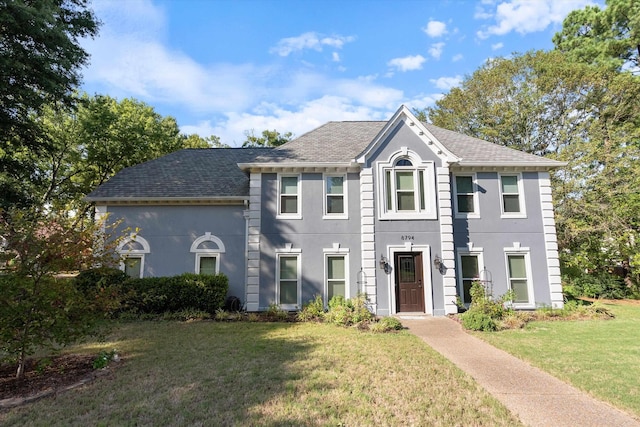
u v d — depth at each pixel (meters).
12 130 14.65
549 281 13.80
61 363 7.01
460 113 29.95
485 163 14.16
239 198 14.27
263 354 7.62
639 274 20.02
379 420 4.57
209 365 6.82
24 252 6.07
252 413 4.73
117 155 25.78
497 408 4.98
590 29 28.00
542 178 14.52
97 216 14.37
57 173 25.30
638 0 24.61
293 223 13.98
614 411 4.96
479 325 10.26
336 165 13.97
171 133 33.06
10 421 4.54
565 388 5.83
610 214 19.02
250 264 13.68
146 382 5.89
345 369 6.62
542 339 9.07
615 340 8.88
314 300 13.47
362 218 13.56
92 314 6.82
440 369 6.67
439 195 13.62
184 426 4.39
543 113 26.30
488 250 13.96
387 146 13.87
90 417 4.64
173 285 12.60
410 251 13.34
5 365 6.91
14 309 5.70
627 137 20.62
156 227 14.45
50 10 12.30
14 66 11.76
